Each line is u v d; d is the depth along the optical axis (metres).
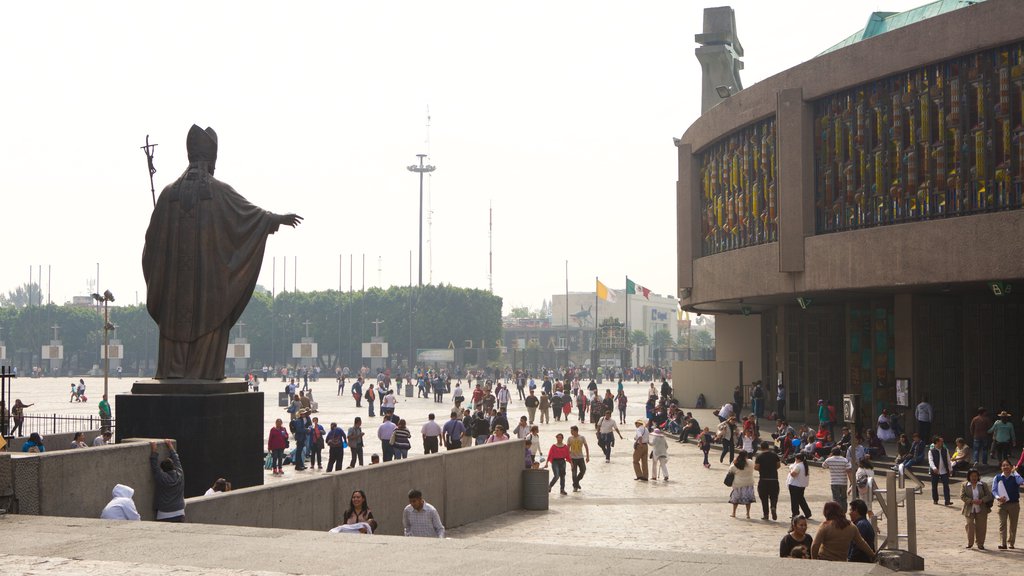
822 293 35.97
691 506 23.86
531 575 7.53
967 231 29.39
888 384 38.78
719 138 41.91
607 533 19.91
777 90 36.16
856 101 33.56
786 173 35.31
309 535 9.40
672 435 43.00
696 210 45.94
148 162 21.20
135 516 11.75
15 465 11.34
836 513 12.24
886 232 31.72
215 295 19.78
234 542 9.02
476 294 132.12
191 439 18.64
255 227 20.23
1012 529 18.27
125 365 145.38
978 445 29.14
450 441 29.42
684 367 55.78
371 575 7.55
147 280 20.12
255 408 19.80
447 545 8.83
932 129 30.92
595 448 38.25
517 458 23.69
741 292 39.38
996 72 29.23
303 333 135.62
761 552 17.62
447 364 121.88
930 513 22.64
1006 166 28.89
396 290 133.88
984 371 34.12
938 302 35.34
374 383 102.62
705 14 49.47
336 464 30.84
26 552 8.57
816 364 44.41
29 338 145.38
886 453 31.70
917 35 30.80
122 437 18.80
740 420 47.22
